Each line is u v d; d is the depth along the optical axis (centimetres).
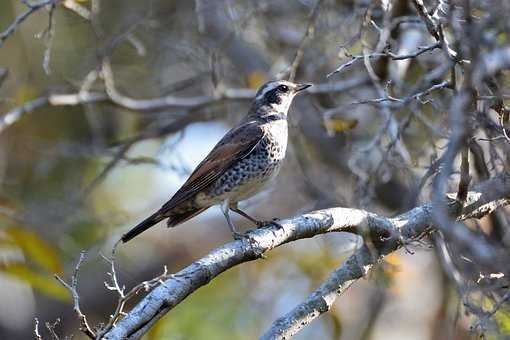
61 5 1280
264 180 1209
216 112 1619
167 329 1512
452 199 916
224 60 1669
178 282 822
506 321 966
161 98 1491
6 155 1698
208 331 1577
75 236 1562
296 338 1606
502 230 1077
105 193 1753
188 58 1567
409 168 1080
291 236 921
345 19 1273
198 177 1152
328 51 1372
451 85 801
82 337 1831
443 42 798
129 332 768
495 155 948
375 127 1388
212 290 1619
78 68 1558
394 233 897
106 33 1600
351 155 1245
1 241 1281
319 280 1479
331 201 1359
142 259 1906
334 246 1495
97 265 1844
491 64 790
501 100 867
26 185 1680
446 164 677
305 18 1462
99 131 1518
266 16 1505
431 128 1031
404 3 1173
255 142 1186
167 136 1673
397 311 1545
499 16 795
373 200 1157
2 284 1834
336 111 1234
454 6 788
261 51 1670
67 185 1675
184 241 1953
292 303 1603
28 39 1636
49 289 1292
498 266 779
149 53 1577
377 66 1240
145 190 1788
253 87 1452
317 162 1511
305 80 1378
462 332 1127
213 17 1605
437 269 1535
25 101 1473
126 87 1623
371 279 1152
